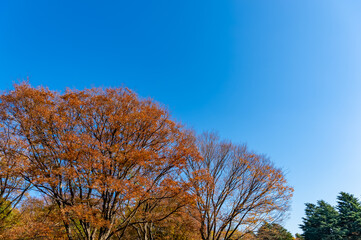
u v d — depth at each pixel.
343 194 47.31
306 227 47.56
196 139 23.06
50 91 13.55
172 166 14.51
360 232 41.34
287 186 21.31
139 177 12.87
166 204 19.91
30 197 16.12
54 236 12.63
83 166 12.00
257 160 22.64
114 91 14.96
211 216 20.70
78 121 13.77
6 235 13.05
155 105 16.09
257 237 21.78
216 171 22.02
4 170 12.30
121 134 14.20
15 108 12.64
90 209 11.98
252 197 21.22
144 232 21.28
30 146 12.71
